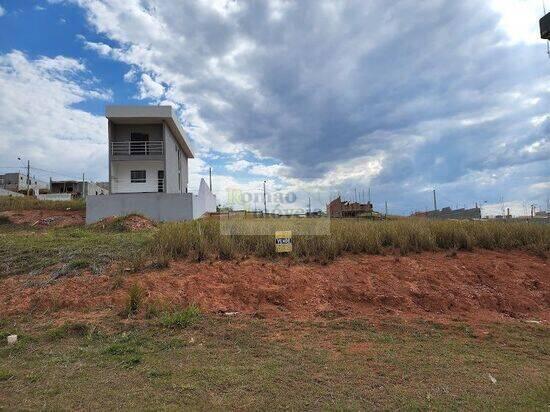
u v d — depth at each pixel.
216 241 10.09
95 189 59.06
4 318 6.71
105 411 3.71
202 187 29.61
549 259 10.30
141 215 20.80
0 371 4.66
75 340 5.87
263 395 4.06
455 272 9.01
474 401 3.99
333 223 12.33
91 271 8.60
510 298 8.16
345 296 7.85
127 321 6.49
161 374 4.57
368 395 4.09
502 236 11.39
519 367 5.02
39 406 3.80
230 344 5.64
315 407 3.83
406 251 10.20
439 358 5.25
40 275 8.59
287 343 5.71
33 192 57.47
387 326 6.62
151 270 8.67
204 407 3.79
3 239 12.35
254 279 8.23
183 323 6.33
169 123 29.69
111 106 27.91
